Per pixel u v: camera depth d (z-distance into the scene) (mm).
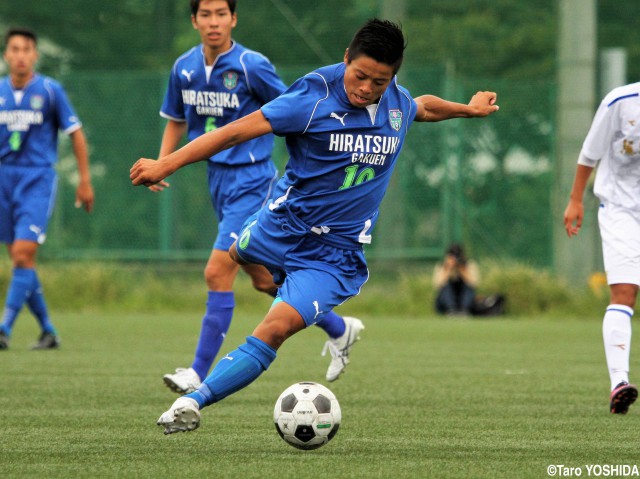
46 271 60562
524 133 62156
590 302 55656
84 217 64750
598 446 17859
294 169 17188
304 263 17328
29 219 34500
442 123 61781
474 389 25891
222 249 23828
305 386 17375
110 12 74000
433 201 61906
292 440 17094
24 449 17250
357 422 20469
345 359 24047
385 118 17094
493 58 74625
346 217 17250
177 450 17203
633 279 21438
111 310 58188
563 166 57594
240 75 24016
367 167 17109
